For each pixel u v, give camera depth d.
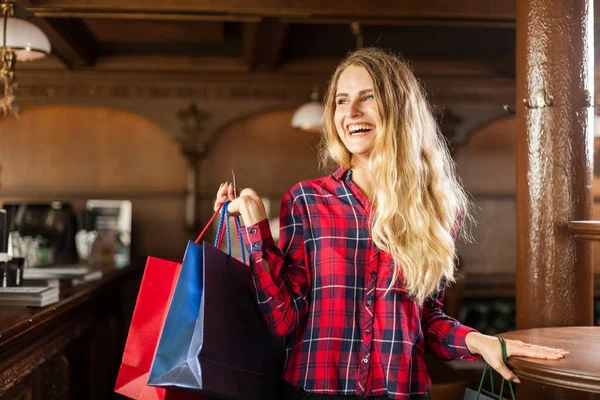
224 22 5.55
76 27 5.41
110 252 6.41
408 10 4.46
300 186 1.56
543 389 2.00
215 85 6.66
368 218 1.49
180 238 6.79
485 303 6.94
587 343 1.62
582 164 2.08
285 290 1.44
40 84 6.45
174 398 1.45
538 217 2.09
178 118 6.65
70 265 4.47
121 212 6.52
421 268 1.45
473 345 1.50
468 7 4.48
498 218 7.16
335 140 1.60
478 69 6.70
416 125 1.55
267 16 4.52
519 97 2.18
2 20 3.59
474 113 6.89
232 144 6.93
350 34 5.94
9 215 2.80
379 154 1.50
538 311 2.08
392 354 1.43
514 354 1.47
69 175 6.75
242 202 1.47
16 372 2.32
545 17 2.09
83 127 6.77
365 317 1.45
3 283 2.73
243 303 1.48
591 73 2.12
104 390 4.36
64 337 3.09
